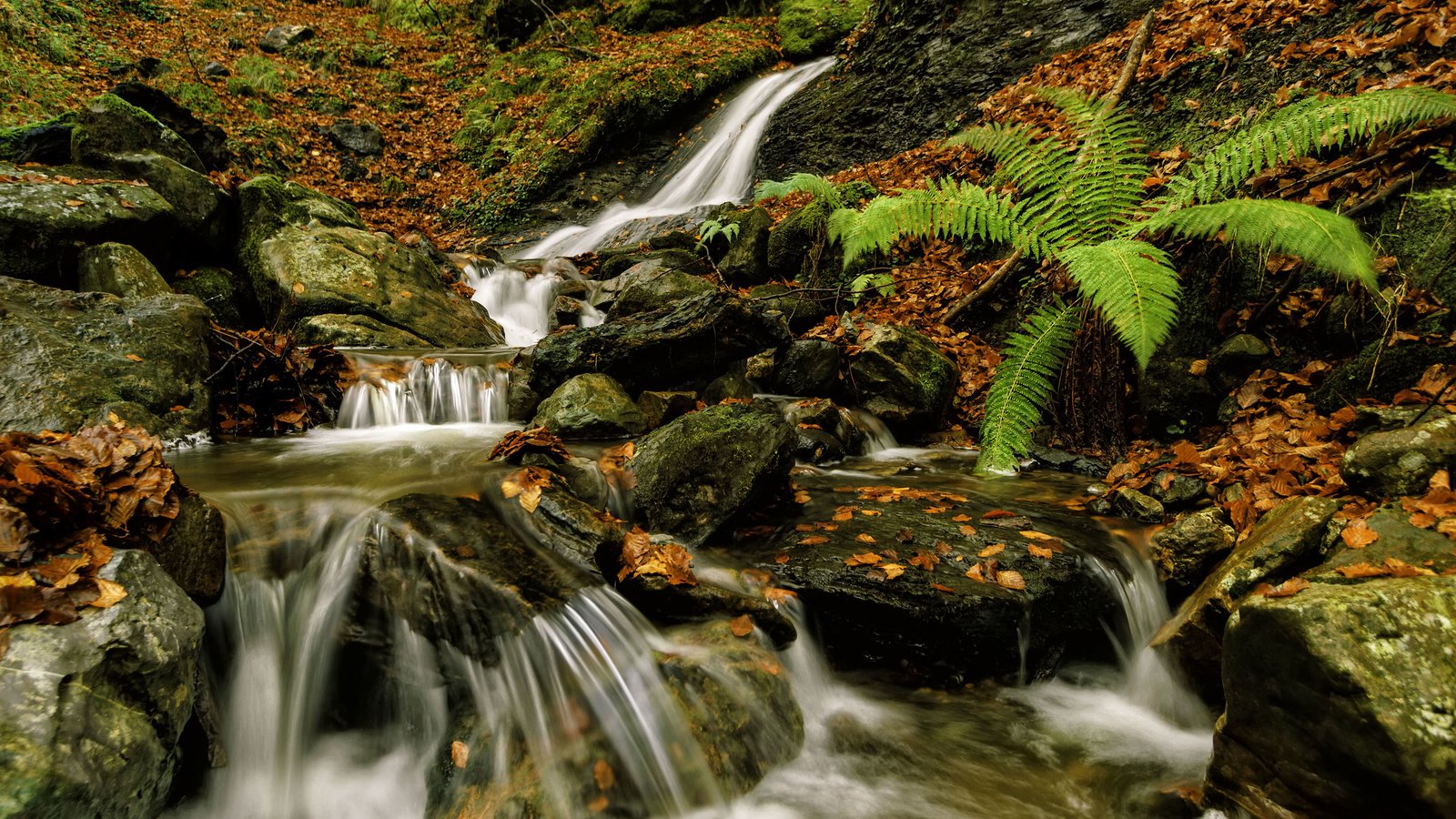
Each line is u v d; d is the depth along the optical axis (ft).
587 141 44.80
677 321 16.88
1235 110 18.79
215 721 7.90
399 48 57.72
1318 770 6.15
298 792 8.46
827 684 10.20
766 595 10.11
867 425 17.07
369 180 44.19
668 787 7.56
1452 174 12.88
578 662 8.22
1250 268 14.56
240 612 8.83
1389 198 13.37
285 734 8.86
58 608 6.29
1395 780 5.55
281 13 59.21
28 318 13.56
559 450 12.25
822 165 37.52
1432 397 11.11
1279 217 11.04
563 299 25.41
